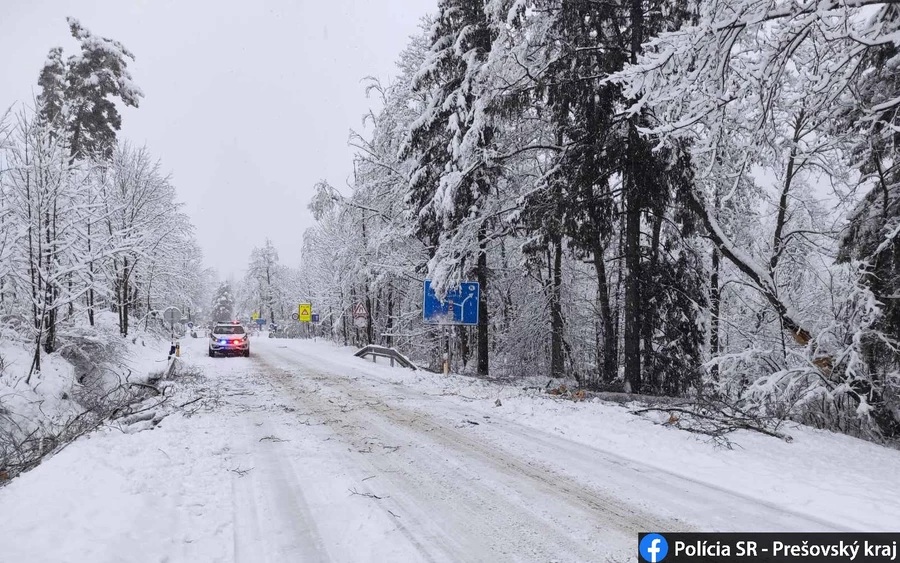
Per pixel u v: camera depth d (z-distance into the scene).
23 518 4.15
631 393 12.23
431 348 26.17
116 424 8.09
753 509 5.07
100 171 23.30
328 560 3.99
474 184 15.70
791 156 13.91
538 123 16.23
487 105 13.30
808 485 5.73
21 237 13.34
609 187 13.36
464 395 11.77
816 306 16.53
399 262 22.75
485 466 6.43
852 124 10.72
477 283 16.34
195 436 7.62
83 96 26.12
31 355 13.40
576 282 21.47
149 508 4.68
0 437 9.18
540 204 12.85
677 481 5.90
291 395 11.77
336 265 31.61
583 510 5.04
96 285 14.96
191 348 31.27
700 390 14.90
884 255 10.24
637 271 13.20
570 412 9.59
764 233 19.11
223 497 5.29
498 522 4.74
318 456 6.80
